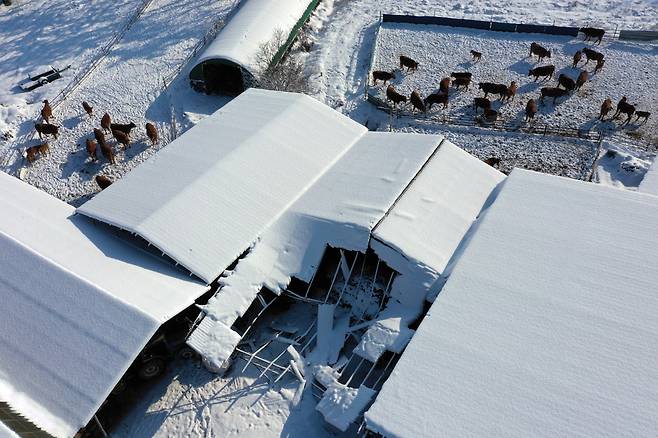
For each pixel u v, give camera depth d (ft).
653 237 62.75
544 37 117.08
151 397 62.95
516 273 60.75
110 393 58.03
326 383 60.29
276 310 70.54
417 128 98.78
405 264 64.34
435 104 102.78
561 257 61.93
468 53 114.83
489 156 92.27
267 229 70.64
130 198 73.36
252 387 63.10
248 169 76.43
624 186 84.74
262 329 68.90
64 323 58.75
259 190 74.33
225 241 68.08
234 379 63.98
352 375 60.49
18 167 96.63
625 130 93.76
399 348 59.47
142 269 65.62
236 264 68.74
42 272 62.54
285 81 102.94
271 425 59.88
